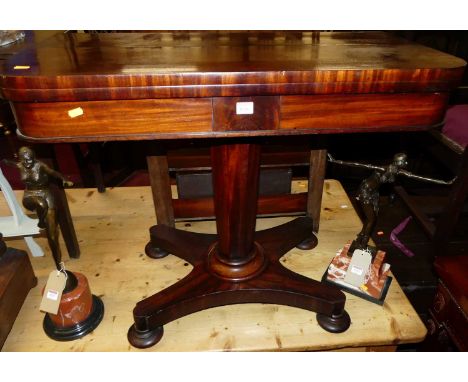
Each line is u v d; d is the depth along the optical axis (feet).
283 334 3.17
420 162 6.73
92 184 6.01
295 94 2.13
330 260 3.91
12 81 1.96
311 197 4.05
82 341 3.11
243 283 3.27
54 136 2.14
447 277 3.35
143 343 3.06
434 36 5.23
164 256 3.96
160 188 3.84
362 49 2.60
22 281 3.41
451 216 4.34
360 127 2.28
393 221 5.78
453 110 4.48
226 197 3.00
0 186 3.47
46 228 2.83
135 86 2.02
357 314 3.33
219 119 2.18
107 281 3.67
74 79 1.97
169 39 3.02
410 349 4.22
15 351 3.04
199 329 3.21
